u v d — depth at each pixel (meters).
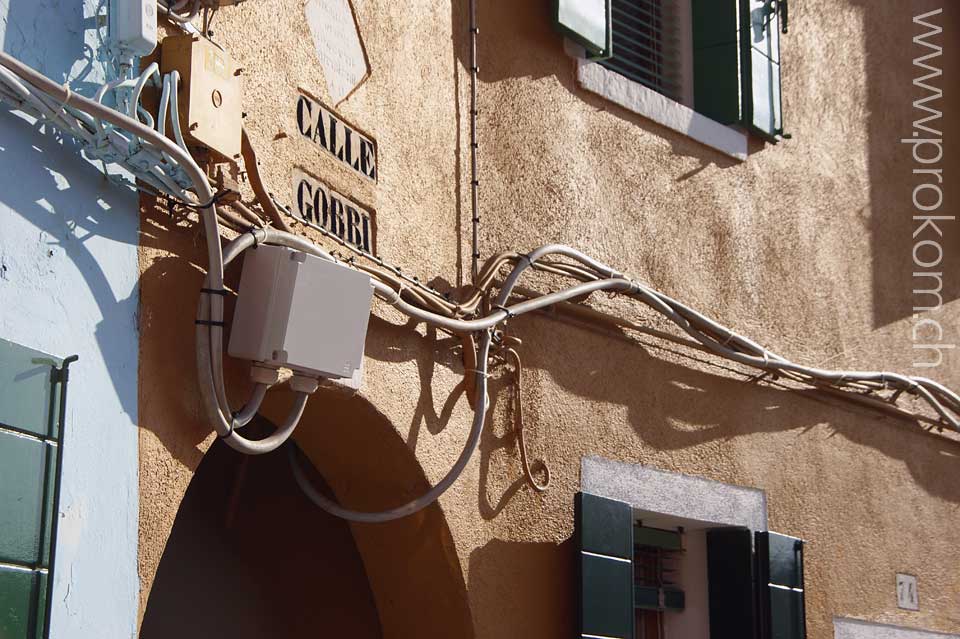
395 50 5.72
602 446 6.44
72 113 3.83
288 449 5.57
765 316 7.72
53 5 3.94
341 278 4.57
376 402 5.18
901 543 8.30
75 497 3.80
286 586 5.80
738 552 7.04
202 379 4.20
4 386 3.57
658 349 6.91
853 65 8.90
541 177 6.45
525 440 6.04
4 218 3.68
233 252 4.30
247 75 4.80
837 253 8.38
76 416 3.84
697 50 7.90
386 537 5.64
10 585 3.52
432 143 5.86
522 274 6.21
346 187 5.27
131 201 4.16
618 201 6.89
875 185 8.84
